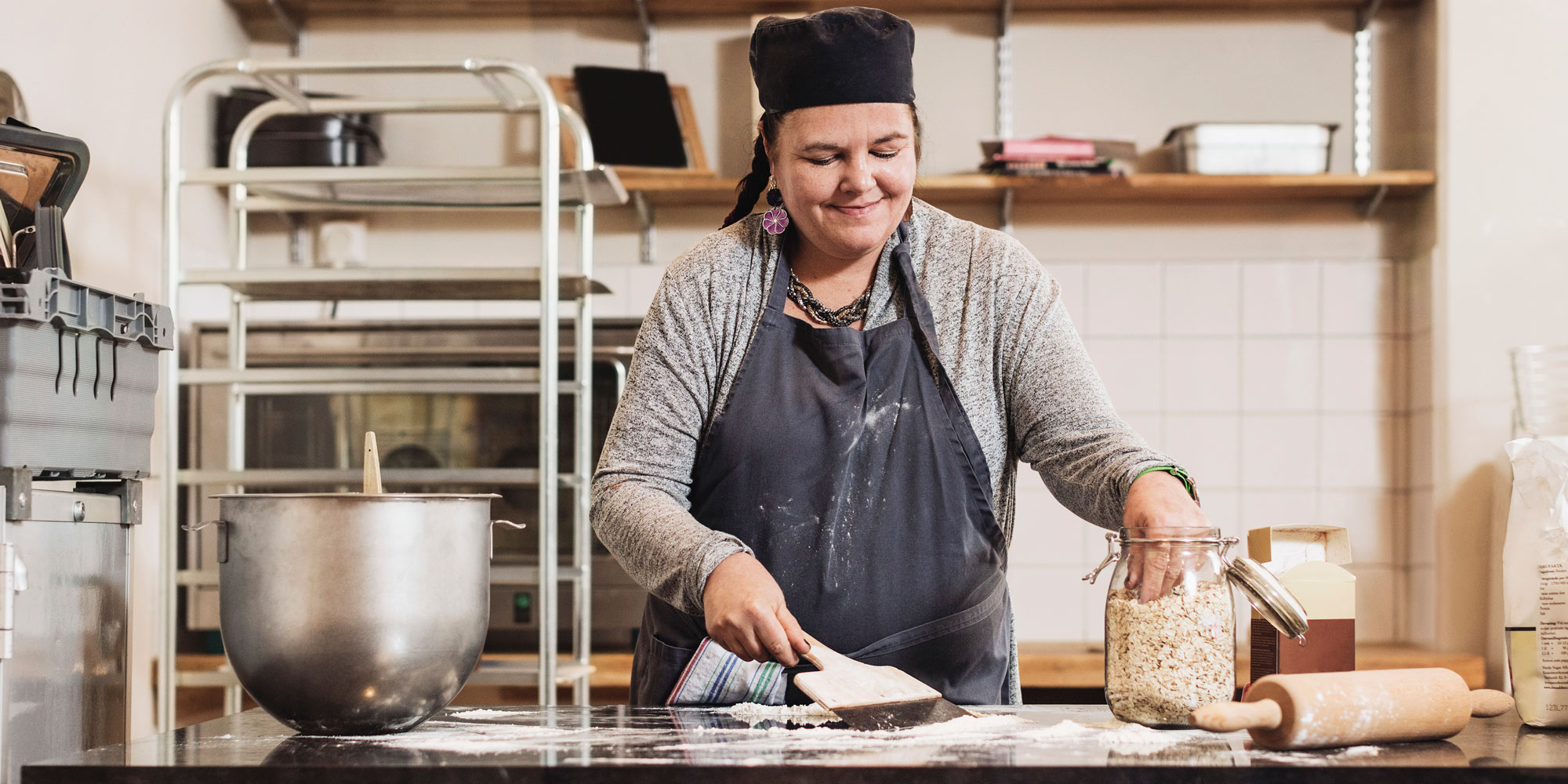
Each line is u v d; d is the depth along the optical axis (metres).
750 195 1.40
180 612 2.51
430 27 3.02
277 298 2.29
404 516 0.93
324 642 0.91
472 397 2.50
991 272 1.31
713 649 1.21
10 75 1.99
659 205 2.99
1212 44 2.97
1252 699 0.88
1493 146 2.69
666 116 2.88
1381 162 2.93
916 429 1.29
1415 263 2.87
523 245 3.02
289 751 0.88
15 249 1.12
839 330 1.30
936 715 1.00
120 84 2.42
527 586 2.47
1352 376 2.93
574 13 3.01
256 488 2.46
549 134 1.96
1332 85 2.95
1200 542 0.98
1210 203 2.96
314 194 2.26
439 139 3.00
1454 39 2.70
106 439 1.11
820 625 1.27
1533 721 0.99
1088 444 1.18
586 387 2.24
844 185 1.20
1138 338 2.96
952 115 2.98
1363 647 2.77
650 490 1.23
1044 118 2.98
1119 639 0.99
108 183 2.38
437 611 0.94
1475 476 2.66
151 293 2.56
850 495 1.28
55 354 1.02
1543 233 2.67
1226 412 2.94
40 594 1.03
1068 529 2.95
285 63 1.98
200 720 2.65
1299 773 0.78
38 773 0.82
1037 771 0.78
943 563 1.28
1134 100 2.97
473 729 0.99
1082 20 2.98
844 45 1.17
